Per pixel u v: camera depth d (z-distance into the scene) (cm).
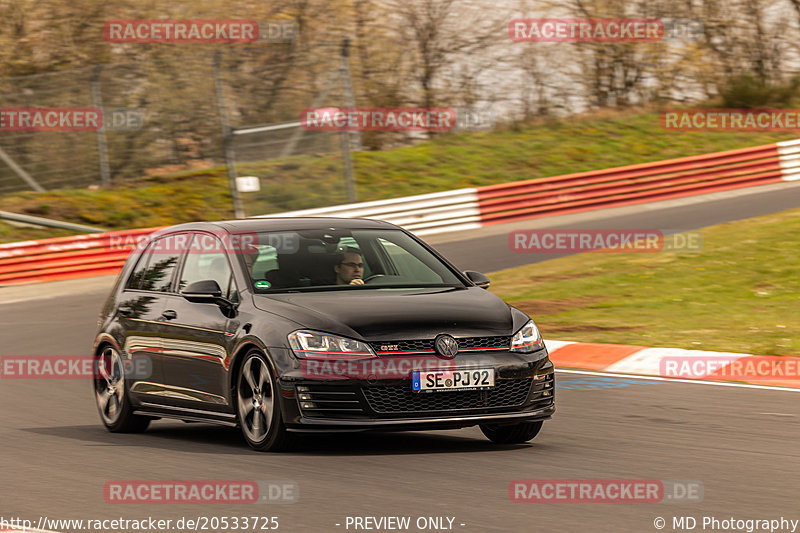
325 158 9650
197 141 10269
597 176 9675
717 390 3653
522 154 11281
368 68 12112
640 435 2833
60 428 3181
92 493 2169
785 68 12494
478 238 8619
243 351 2602
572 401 3456
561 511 1942
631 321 5144
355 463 2412
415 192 10362
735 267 6328
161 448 2727
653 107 12244
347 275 2764
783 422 3031
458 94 12162
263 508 1988
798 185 9988
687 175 9931
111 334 3103
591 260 7062
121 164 10000
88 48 11650
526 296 6053
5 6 11531
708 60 12375
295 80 10238
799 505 2002
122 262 8138
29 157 9656
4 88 9662
